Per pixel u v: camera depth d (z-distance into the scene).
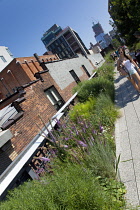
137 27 9.83
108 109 5.30
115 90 8.84
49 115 8.47
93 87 8.35
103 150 3.03
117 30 10.98
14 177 2.70
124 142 3.67
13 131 6.28
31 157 3.22
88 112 5.79
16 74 24.42
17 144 6.15
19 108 7.11
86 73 21.52
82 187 1.92
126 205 2.22
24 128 6.73
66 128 4.32
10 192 2.21
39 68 26.72
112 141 3.86
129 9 9.27
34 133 7.03
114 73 14.44
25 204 1.78
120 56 5.73
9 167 3.29
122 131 4.18
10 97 10.23
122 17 9.87
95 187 2.10
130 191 2.42
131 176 2.68
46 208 1.72
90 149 3.11
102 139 3.52
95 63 30.84
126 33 10.55
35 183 2.38
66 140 3.63
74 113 5.73
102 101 5.99
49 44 86.00
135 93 6.41
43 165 3.40
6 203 1.96
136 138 3.58
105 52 45.53
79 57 22.50
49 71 12.39
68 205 1.79
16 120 6.61
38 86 9.17
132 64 5.64
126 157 3.17
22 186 2.41
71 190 1.88
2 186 2.60
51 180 2.28
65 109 7.22
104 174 2.77
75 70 18.00
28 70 24.33
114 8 9.92
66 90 13.30
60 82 13.07
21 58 24.17
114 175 2.76
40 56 27.95
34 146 3.61
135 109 4.99
